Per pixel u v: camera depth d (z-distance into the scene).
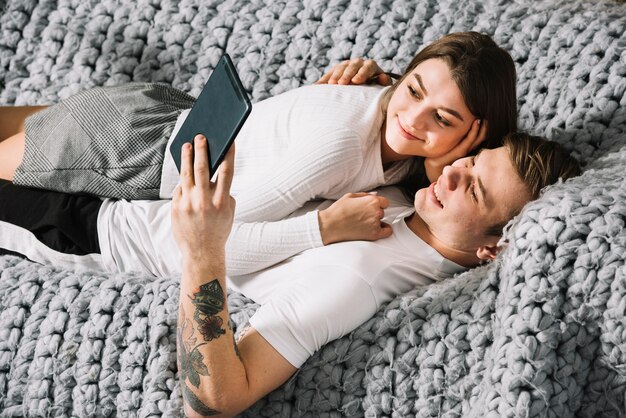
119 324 1.19
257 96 1.61
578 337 1.02
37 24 1.75
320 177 1.26
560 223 1.02
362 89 1.38
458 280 1.18
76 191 1.41
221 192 1.07
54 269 1.31
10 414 1.21
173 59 1.67
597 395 1.04
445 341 1.09
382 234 1.25
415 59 1.31
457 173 1.21
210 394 1.08
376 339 1.13
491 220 1.20
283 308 1.13
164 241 1.33
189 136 1.14
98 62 1.71
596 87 1.37
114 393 1.18
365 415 1.12
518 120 1.44
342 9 1.61
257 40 1.64
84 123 1.42
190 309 1.10
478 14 1.55
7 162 1.53
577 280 1.01
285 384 1.15
